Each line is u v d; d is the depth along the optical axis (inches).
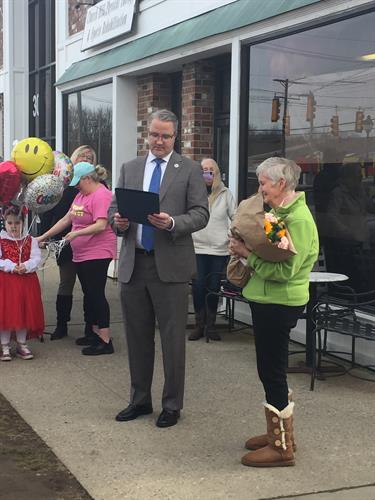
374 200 206.8
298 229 128.2
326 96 222.2
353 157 214.4
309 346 201.0
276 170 129.2
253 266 130.1
